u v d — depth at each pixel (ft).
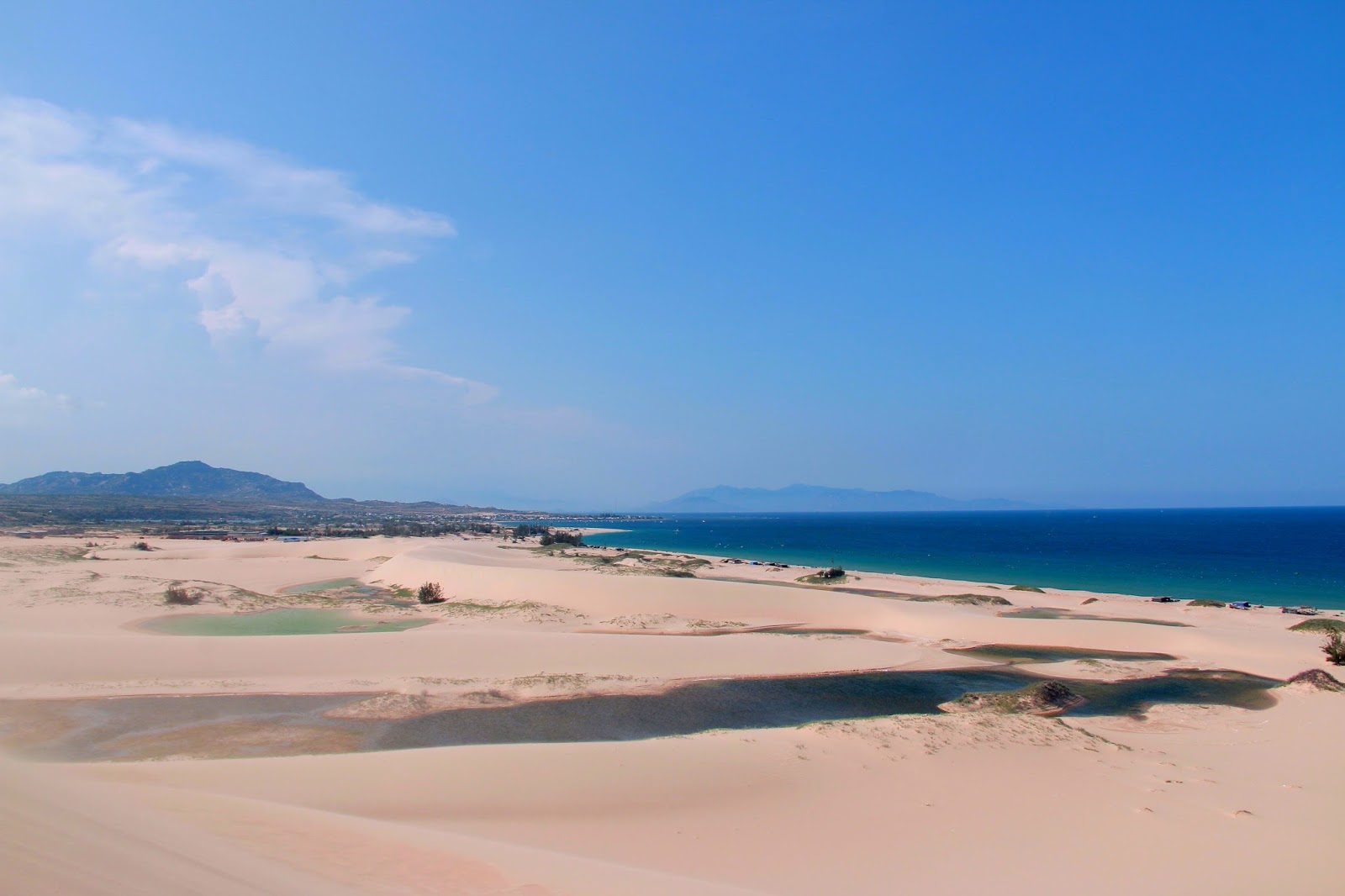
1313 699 71.87
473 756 47.93
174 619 118.11
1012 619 115.44
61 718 61.72
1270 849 38.19
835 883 32.81
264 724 61.72
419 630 104.06
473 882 27.32
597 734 61.36
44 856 20.58
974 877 34.24
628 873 30.42
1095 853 37.35
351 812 38.73
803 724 66.13
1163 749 56.59
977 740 54.13
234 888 21.89
